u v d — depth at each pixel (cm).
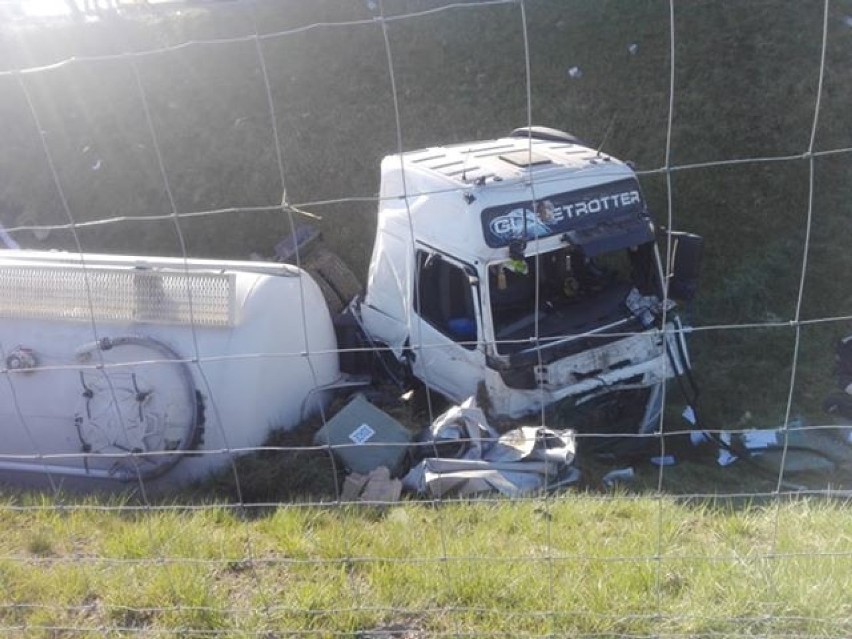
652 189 1223
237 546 442
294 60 1463
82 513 497
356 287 1048
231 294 689
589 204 770
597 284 817
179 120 1480
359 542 446
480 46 1380
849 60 1263
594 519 480
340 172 1365
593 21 1345
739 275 1130
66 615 393
